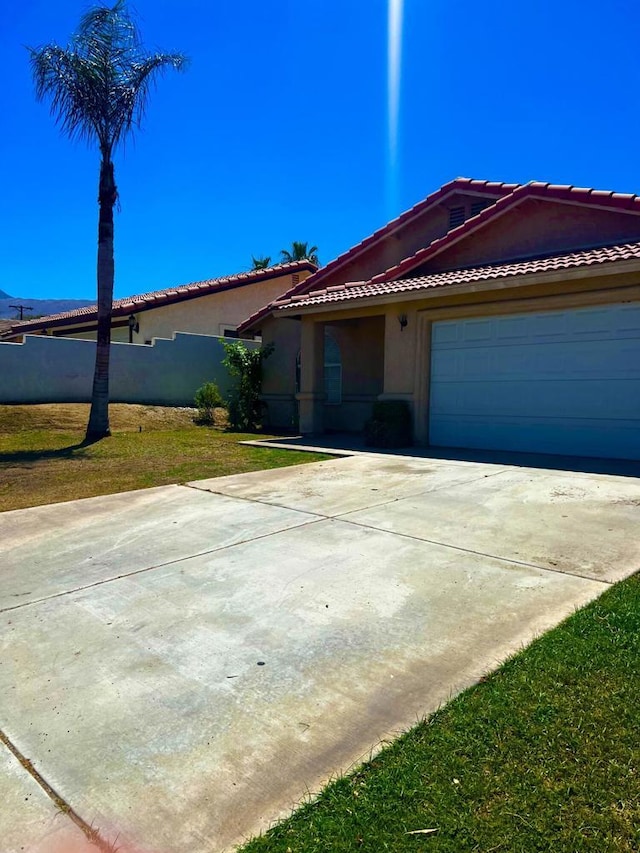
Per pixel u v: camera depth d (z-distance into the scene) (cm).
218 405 1862
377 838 218
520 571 473
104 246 1376
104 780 257
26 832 230
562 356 1046
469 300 1141
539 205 1220
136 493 815
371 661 344
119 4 1275
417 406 1239
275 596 443
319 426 1527
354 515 661
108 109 1298
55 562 536
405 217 1598
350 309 1358
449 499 721
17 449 1219
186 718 298
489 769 248
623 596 410
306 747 272
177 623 405
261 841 221
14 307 4616
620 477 818
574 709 284
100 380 1386
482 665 332
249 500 755
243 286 2462
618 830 214
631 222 1096
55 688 329
